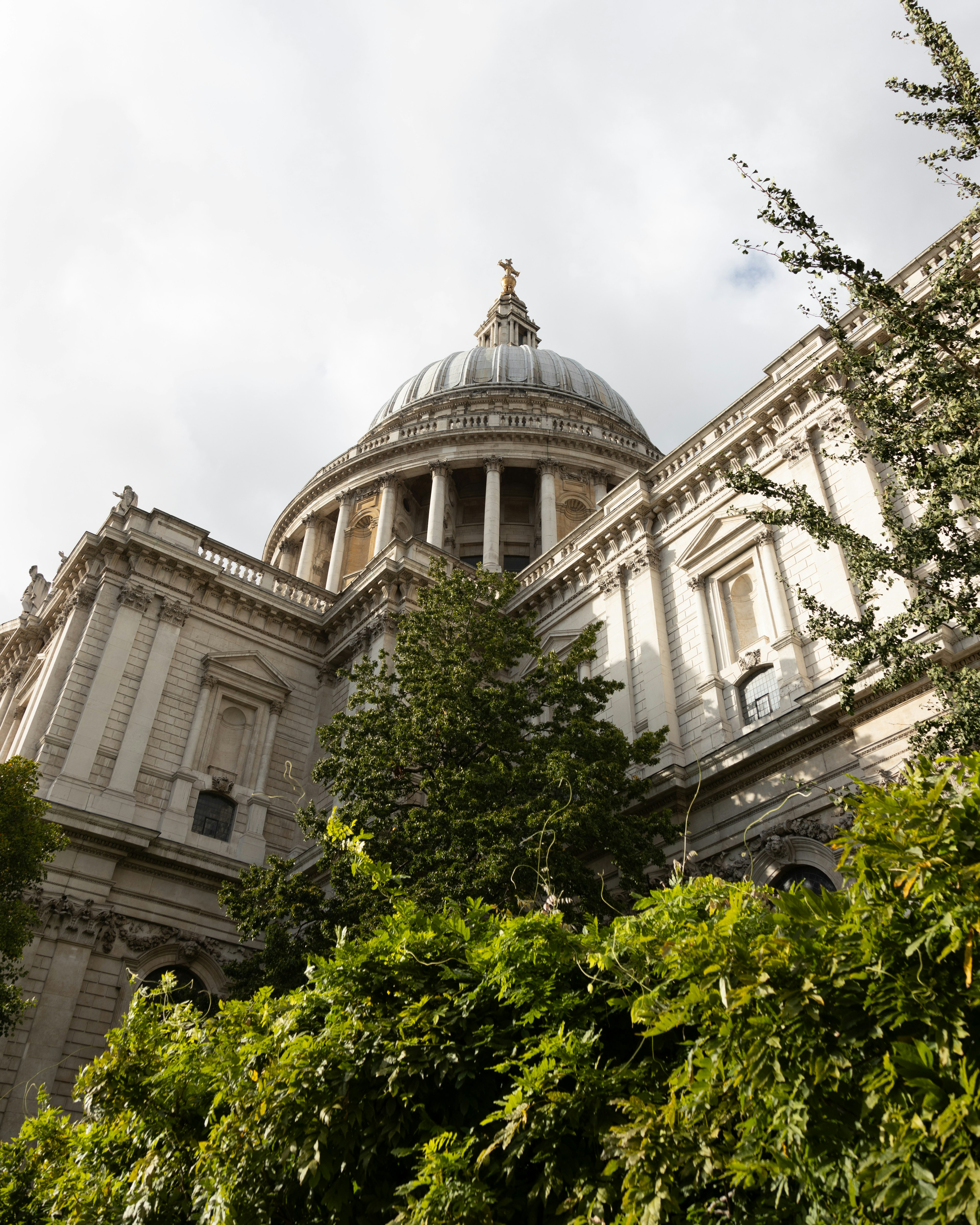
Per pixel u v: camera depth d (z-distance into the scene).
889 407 16.77
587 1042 6.88
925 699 23.52
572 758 23.97
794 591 28.80
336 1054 7.75
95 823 31.70
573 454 65.69
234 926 34.00
